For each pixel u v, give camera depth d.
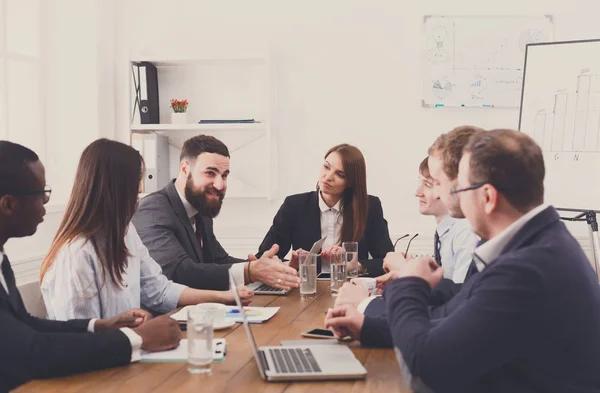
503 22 4.03
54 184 4.12
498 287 1.29
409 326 1.40
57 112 4.11
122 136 4.24
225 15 4.19
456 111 4.10
